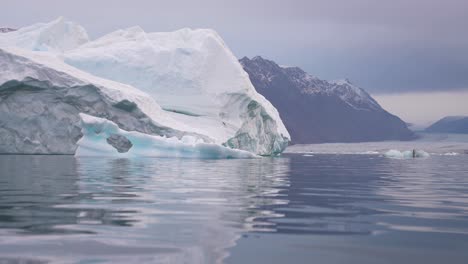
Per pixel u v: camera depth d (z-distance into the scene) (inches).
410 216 273.0
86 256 175.9
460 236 216.2
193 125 1421.0
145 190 399.9
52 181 482.0
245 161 1041.5
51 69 1282.0
